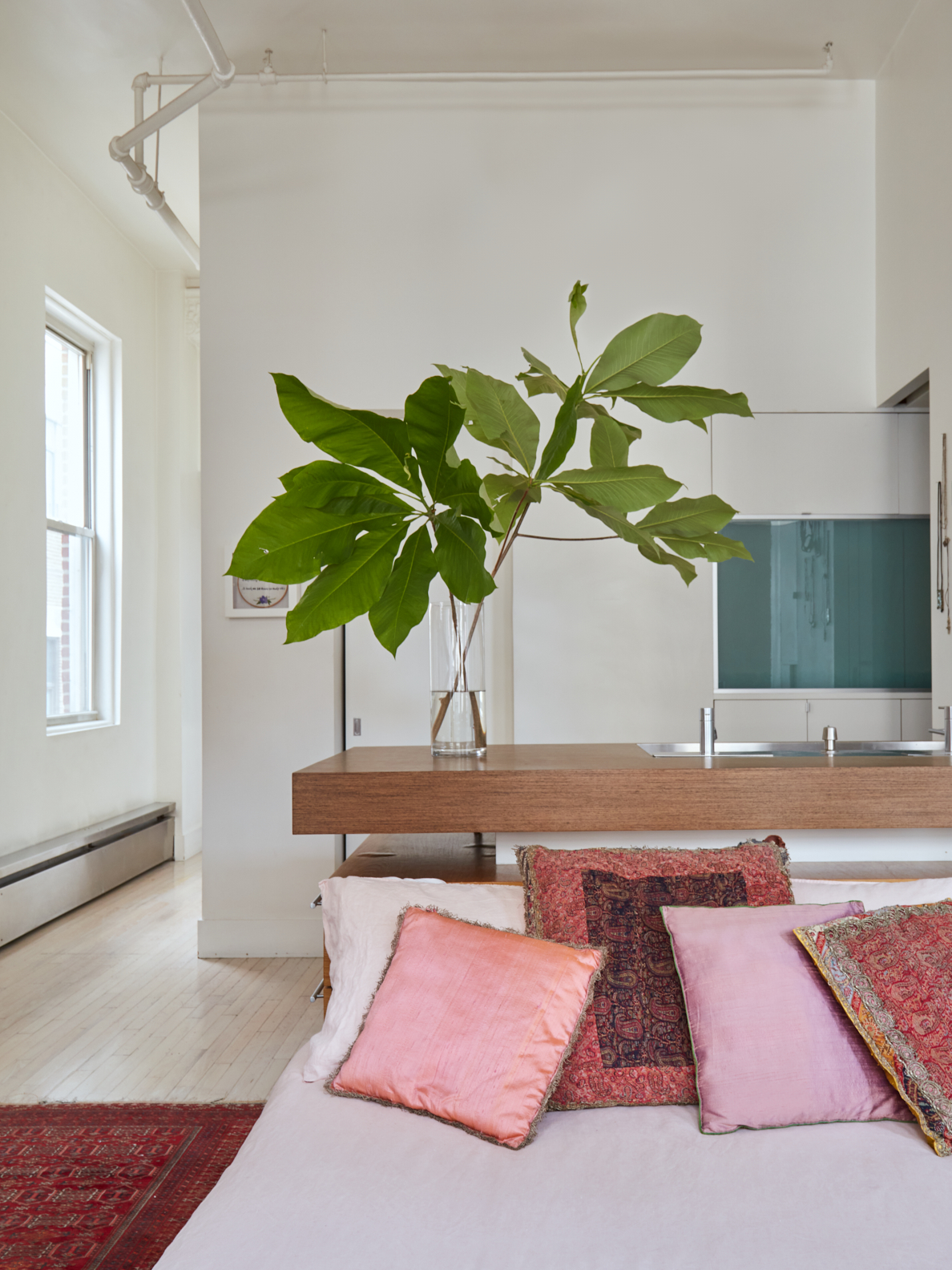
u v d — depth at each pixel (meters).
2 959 4.38
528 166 4.47
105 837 5.59
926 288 3.92
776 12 4.05
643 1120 1.78
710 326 4.45
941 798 2.48
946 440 3.80
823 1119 1.76
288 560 2.20
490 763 2.64
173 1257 1.36
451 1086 1.76
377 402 4.45
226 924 4.39
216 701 4.41
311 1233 1.40
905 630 4.46
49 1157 2.54
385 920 2.10
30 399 5.10
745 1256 1.36
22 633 5.02
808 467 4.44
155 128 4.08
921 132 3.95
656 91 4.48
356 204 4.46
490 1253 1.36
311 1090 1.90
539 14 4.06
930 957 1.82
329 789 2.50
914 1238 1.41
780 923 1.94
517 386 4.46
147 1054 3.25
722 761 2.66
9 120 4.84
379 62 4.38
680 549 2.82
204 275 4.46
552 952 1.87
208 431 4.45
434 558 2.31
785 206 4.46
